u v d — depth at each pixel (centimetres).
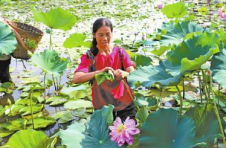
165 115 167
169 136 162
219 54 177
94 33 200
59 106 298
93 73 189
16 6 901
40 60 266
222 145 204
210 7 730
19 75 379
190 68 167
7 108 286
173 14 431
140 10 768
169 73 184
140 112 194
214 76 166
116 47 207
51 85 348
